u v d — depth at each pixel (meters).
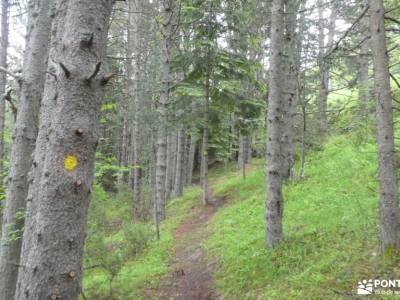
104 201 9.36
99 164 8.96
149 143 17.62
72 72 3.13
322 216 9.08
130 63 19.58
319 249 7.34
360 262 6.14
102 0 3.33
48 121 3.79
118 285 8.54
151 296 8.19
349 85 10.54
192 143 29.84
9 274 6.09
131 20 20.17
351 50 7.81
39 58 6.47
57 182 3.05
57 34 3.66
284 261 7.33
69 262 3.05
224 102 16.05
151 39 17.91
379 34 6.09
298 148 15.82
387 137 5.95
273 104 8.39
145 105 15.68
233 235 10.35
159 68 16.02
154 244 11.90
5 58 17.39
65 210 3.05
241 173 22.02
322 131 15.80
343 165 12.66
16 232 6.19
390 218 5.88
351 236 7.38
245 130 16.81
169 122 14.46
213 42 14.70
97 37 3.28
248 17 14.25
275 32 8.48
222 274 8.09
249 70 15.51
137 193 17.80
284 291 6.22
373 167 11.33
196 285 8.27
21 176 6.32
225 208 14.40
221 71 15.96
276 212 8.23
